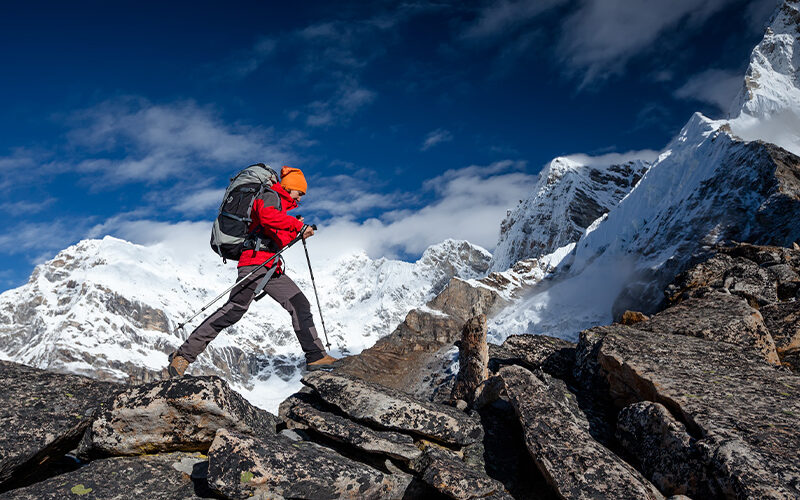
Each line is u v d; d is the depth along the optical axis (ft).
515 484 16.12
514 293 499.10
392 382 136.56
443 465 14.69
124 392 14.89
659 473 14.38
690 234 393.29
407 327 230.68
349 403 17.58
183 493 13.74
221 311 17.63
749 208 357.41
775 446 13.09
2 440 12.97
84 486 13.39
